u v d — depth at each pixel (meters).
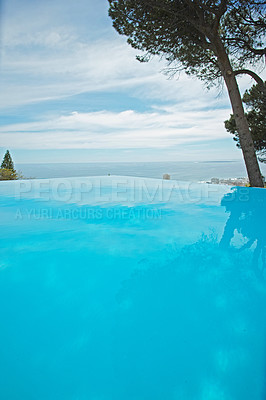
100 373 0.84
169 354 0.91
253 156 5.46
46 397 0.77
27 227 2.68
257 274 1.55
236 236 2.32
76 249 2.02
